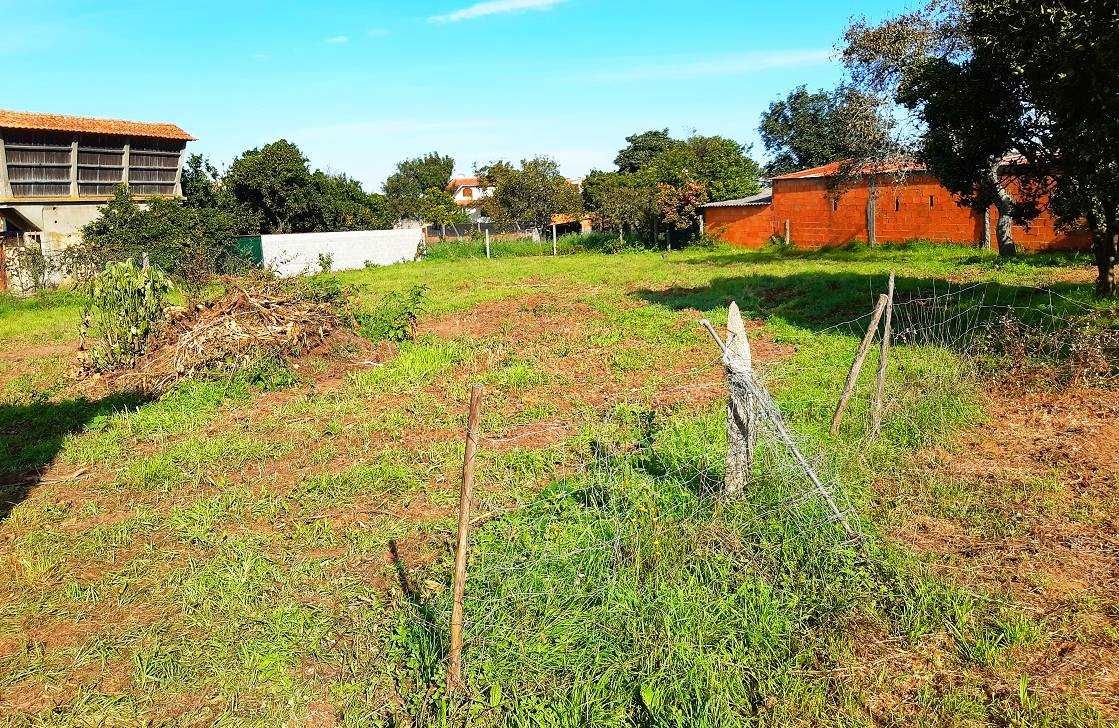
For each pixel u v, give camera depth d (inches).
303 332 508.4
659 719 159.3
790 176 1346.0
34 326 776.9
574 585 197.0
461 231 2342.5
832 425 304.8
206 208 1348.4
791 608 194.4
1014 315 489.7
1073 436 306.0
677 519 224.7
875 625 189.5
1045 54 439.8
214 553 250.8
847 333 526.0
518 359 508.1
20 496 307.4
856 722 159.6
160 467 324.2
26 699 185.2
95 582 235.5
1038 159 526.6
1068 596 198.4
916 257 1017.5
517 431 355.3
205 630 207.2
